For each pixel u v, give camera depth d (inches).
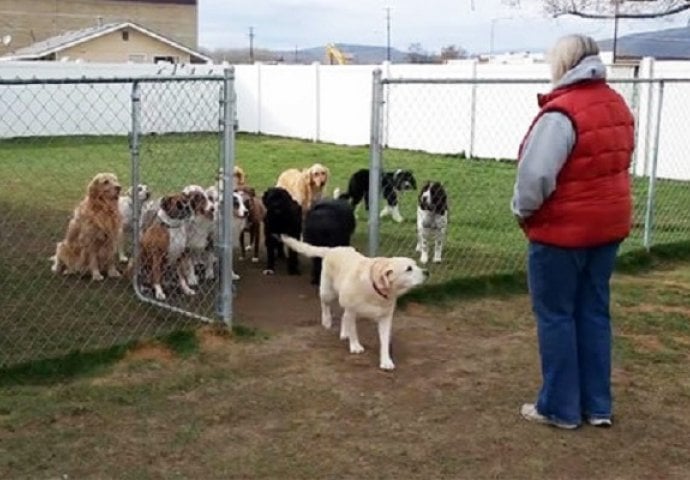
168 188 477.1
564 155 162.2
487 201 484.7
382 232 402.9
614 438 175.8
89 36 1348.4
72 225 296.2
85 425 174.7
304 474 156.4
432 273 309.9
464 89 725.3
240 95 973.8
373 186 267.1
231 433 173.3
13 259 325.4
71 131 837.2
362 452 166.1
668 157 611.8
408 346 232.7
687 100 603.8
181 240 270.5
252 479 154.3
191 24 2162.9
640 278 319.6
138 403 186.9
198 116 748.0
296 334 238.7
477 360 222.7
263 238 358.3
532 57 935.7
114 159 653.9
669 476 159.9
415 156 716.0
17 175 579.2
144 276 272.7
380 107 263.0
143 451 163.9
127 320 245.1
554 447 170.6
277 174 613.6
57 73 852.0
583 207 166.2
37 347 218.2
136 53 1407.5
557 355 176.6
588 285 177.5
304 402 190.5
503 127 700.7
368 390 198.8
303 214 337.7
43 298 268.2
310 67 876.6
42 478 151.9
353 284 216.7
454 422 181.8
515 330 250.7
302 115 896.9
